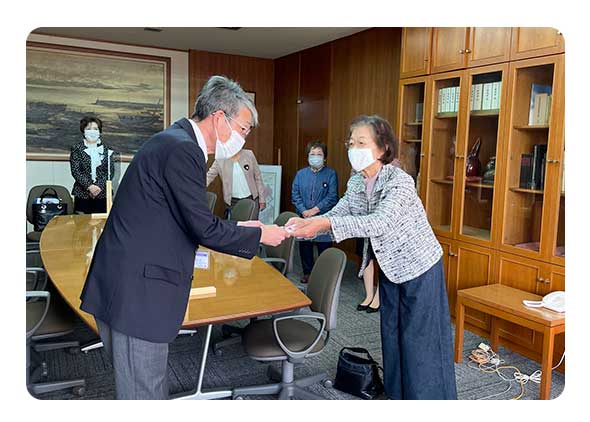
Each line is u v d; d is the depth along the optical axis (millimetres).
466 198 3557
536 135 3064
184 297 1604
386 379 2445
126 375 1553
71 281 2295
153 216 1531
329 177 4609
